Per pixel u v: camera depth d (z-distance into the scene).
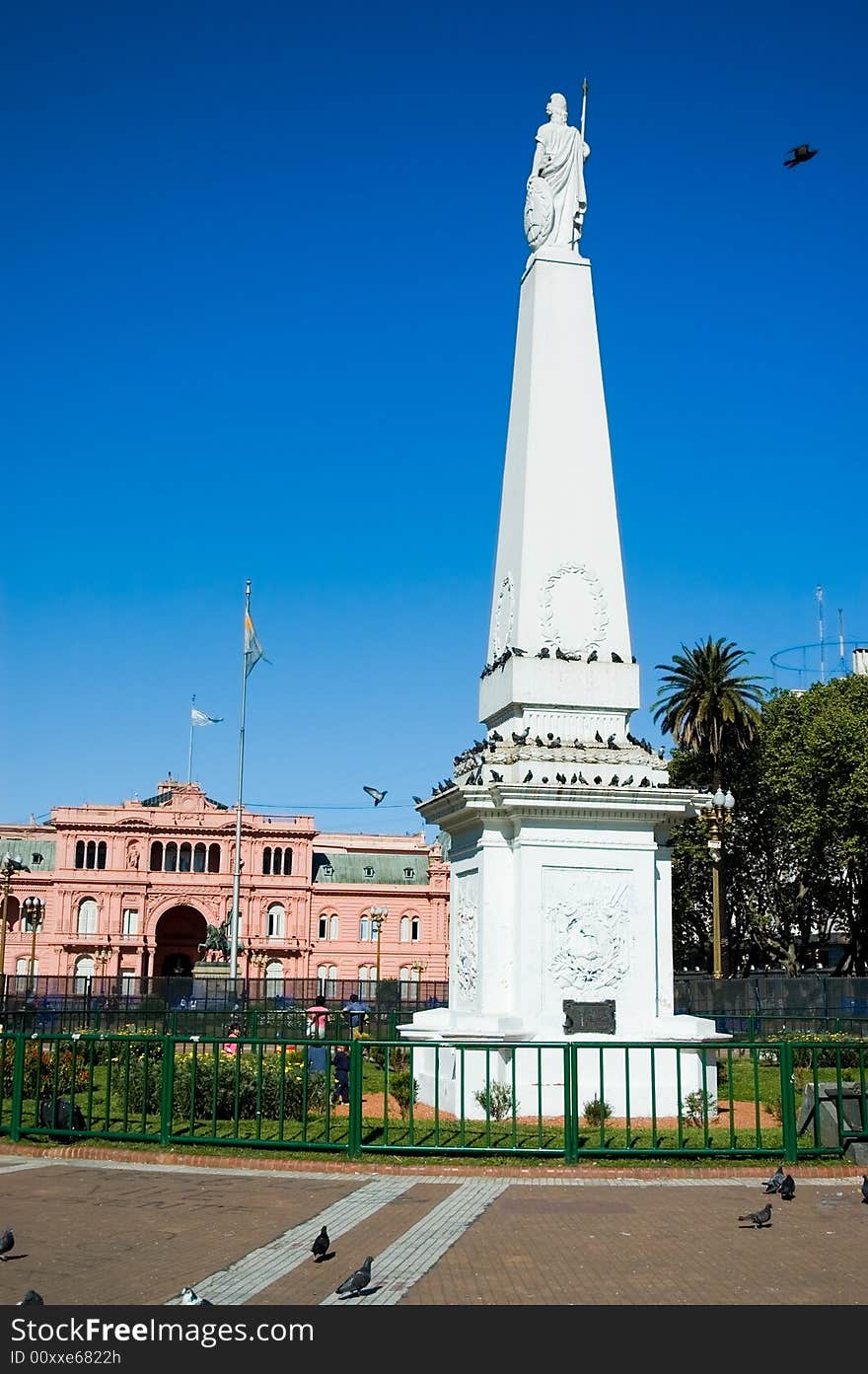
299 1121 20.06
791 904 69.56
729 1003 45.69
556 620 23.30
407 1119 20.61
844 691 68.69
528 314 24.92
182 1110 20.89
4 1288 10.50
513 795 21.47
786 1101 16.42
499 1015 21.34
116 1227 12.82
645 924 21.88
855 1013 41.28
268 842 124.88
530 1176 15.59
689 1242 12.17
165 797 131.12
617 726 23.12
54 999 49.75
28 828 127.31
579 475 23.91
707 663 65.06
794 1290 10.51
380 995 55.84
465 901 23.41
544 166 25.27
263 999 51.34
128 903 120.94
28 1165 16.67
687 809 22.11
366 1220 13.09
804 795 65.19
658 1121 20.23
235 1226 12.85
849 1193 14.66
